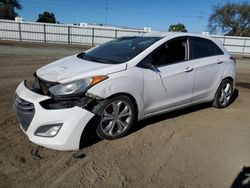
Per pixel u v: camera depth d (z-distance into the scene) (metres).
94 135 4.44
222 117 5.76
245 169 3.75
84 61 4.67
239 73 13.96
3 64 12.00
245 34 56.56
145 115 4.71
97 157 3.85
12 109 5.50
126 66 4.34
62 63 4.71
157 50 4.79
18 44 27.59
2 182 3.21
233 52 38.47
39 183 3.23
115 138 4.39
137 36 5.46
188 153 4.12
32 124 3.80
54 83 3.93
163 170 3.63
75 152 3.93
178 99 5.14
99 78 4.02
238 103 6.92
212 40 5.96
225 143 4.54
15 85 7.63
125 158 3.87
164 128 4.99
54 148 3.80
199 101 5.67
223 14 58.81
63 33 35.03
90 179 3.35
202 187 3.32
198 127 5.14
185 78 5.12
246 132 5.03
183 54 5.23
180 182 3.40
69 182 3.28
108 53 4.92
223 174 3.61
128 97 4.34
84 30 35.41
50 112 3.71
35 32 34.41
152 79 4.58
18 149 3.94
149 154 4.02
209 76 5.67
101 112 4.09
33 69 10.94
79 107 3.82
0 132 4.44
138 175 3.49
